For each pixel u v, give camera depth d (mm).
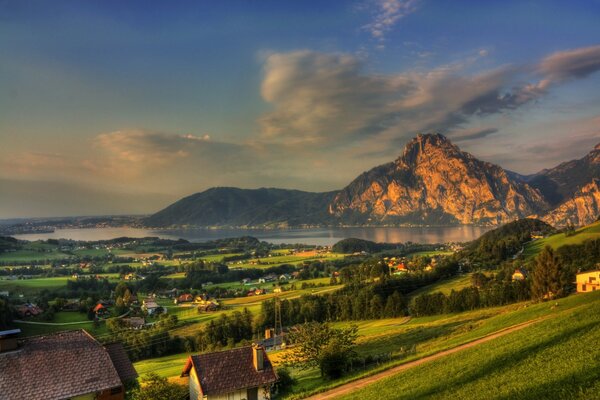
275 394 53375
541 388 27359
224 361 50188
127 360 48750
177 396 47188
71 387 41250
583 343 34750
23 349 43750
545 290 102438
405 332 96938
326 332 67688
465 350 47312
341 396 43250
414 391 36469
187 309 195000
